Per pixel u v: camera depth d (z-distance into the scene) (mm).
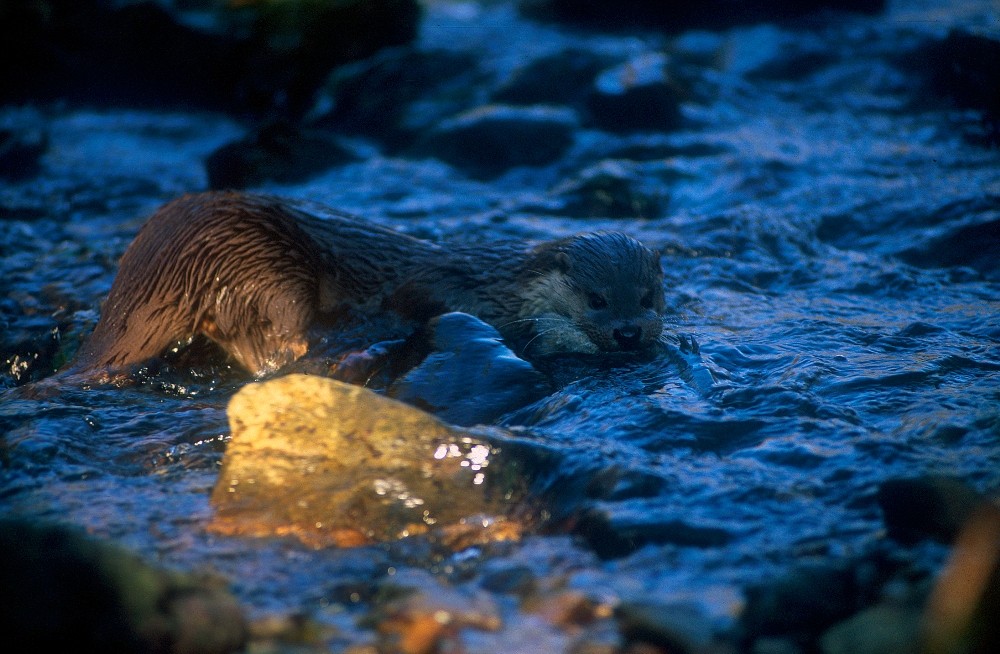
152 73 44719
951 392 15258
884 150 33250
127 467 14648
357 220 21609
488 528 12055
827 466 12750
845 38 43750
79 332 21500
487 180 33500
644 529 11227
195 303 20359
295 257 20406
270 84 42938
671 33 51125
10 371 21000
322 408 13156
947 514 10891
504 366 16609
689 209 29062
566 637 9711
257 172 33125
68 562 9156
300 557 11555
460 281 20812
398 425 13000
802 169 31266
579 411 15383
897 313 20375
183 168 37750
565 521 11969
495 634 9805
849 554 10625
